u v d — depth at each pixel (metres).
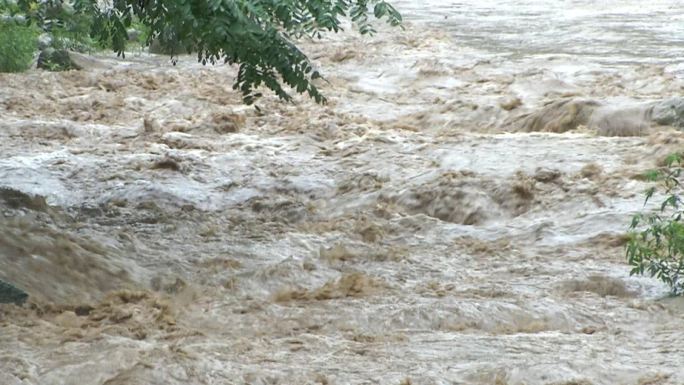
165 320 20.77
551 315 21.72
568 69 58.22
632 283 24.55
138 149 41.91
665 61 61.38
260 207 33.81
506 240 29.30
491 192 33.47
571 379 17.16
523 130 44.62
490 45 70.62
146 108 50.72
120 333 19.64
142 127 46.12
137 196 35.25
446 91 54.19
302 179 36.91
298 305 22.45
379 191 34.78
